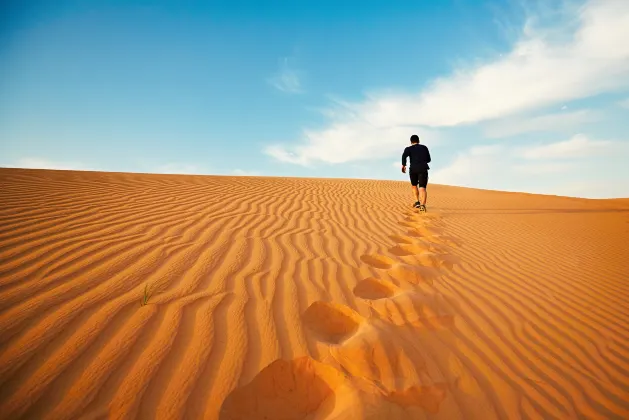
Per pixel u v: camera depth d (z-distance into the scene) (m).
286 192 8.09
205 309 2.16
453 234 5.41
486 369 2.00
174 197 5.77
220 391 1.52
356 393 1.61
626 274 4.06
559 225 6.87
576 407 1.79
